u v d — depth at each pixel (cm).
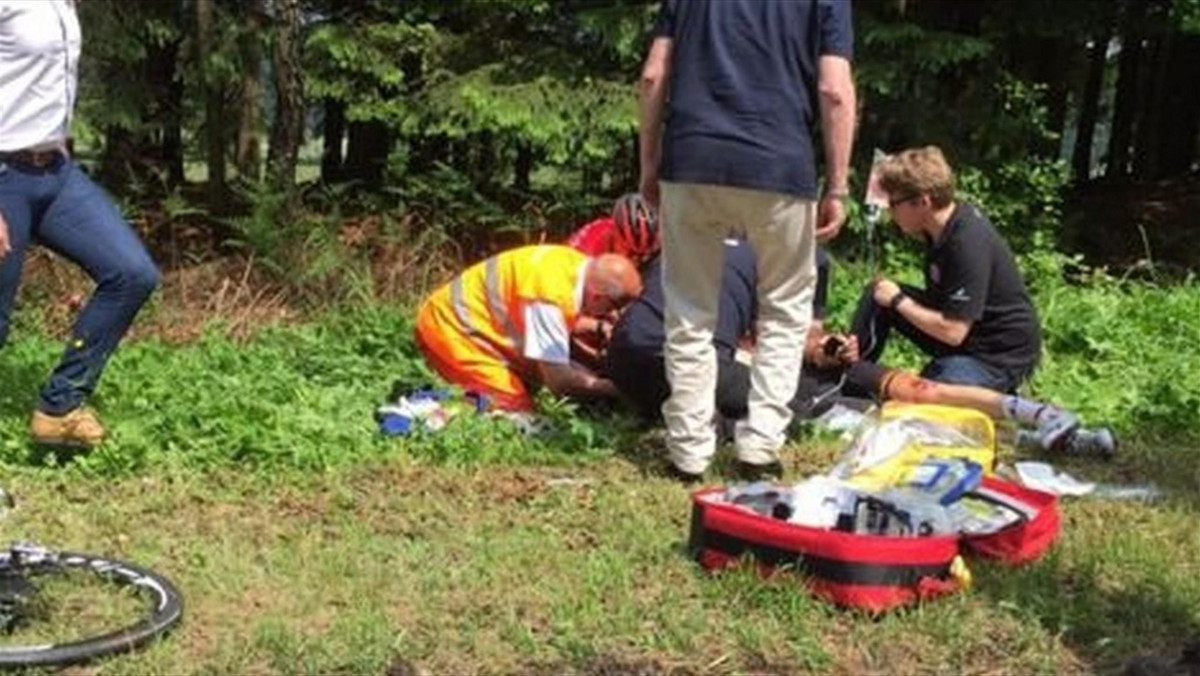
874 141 1216
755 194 561
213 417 627
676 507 564
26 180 575
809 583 464
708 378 596
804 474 620
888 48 1184
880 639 442
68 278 1005
